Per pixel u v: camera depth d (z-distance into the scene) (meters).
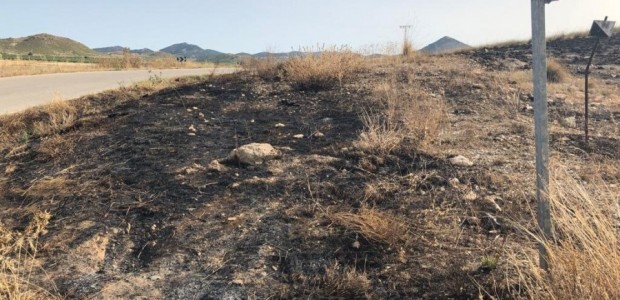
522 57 14.56
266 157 5.09
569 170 4.88
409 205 4.07
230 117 7.06
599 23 4.04
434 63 12.66
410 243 3.47
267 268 3.24
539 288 2.63
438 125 6.32
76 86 12.34
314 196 4.25
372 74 10.30
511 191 4.32
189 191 4.36
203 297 2.96
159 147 5.55
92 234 3.69
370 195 4.21
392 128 6.07
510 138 6.07
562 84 10.69
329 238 3.56
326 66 9.34
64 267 3.30
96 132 6.25
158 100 8.14
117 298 2.96
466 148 5.59
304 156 5.21
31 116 7.56
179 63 28.19
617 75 11.98
